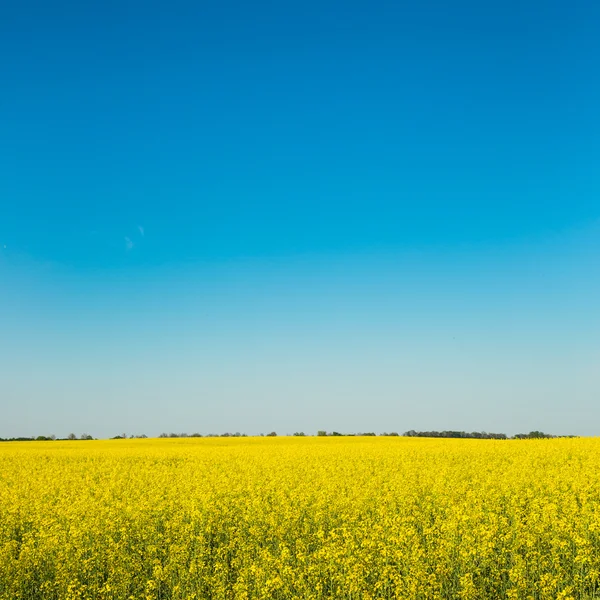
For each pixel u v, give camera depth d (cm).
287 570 1024
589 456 2709
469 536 1162
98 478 2491
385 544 1217
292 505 1653
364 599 955
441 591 1000
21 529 1549
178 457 3466
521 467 2305
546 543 1200
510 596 945
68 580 1116
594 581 996
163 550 1266
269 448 3988
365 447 3825
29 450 4288
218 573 1098
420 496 1767
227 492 1889
